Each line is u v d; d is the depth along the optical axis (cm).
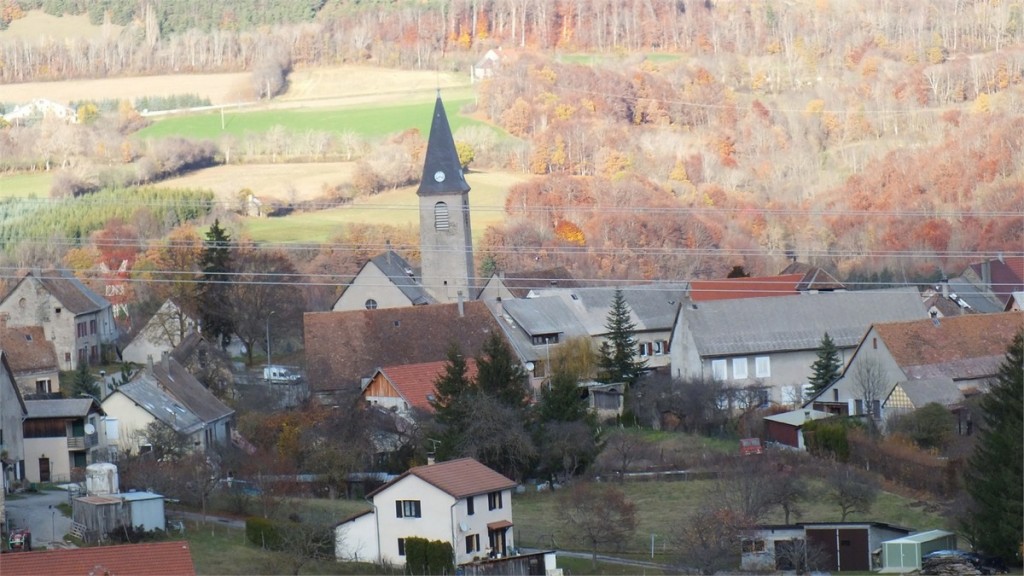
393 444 14850
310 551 11488
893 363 16888
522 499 13888
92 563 9200
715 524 11519
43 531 11806
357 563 11538
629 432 16800
